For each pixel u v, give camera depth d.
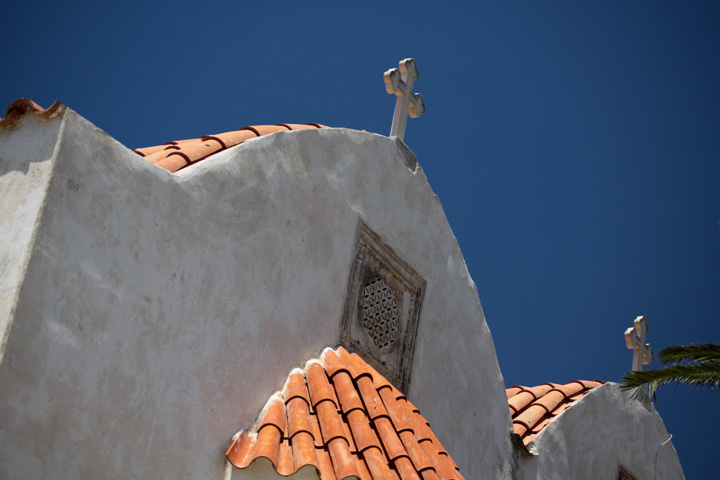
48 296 7.30
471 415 13.04
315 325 10.48
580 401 15.00
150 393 8.08
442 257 13.23
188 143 10.51
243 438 8.91
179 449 8.23
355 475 8.55
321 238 10.84
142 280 8.25
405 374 11.93
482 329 13.77
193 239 8.94
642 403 16.31
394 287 12.15
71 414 7.30
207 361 8.80
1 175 7.86
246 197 9.77
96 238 7.86
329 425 9.22
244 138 10.68
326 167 11.20
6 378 6.83
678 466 16.66
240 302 9.39
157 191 8.62
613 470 15.16
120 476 7.61
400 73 13.23
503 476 13.29
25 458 6.86
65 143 7.78
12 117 8.15
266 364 9.57
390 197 12.33
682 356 13.91
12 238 7.39
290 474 8.41
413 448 9.66
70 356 7.39
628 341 17.06
